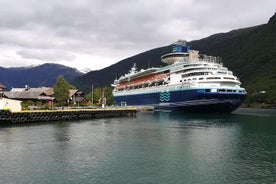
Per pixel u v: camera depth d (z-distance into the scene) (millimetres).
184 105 108188
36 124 66812
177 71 115812
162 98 122812
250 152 36219
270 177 26656
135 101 148000
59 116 78688
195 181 25516
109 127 61969
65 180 25578
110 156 33750
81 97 135250
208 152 36156
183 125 66938
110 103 149375
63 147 38531
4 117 65250
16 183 24797
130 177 26438
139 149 37656
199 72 105625
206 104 100250
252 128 61094
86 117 87250
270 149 38094
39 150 36469
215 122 74938
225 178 26328
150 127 62281
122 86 167875
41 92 111125
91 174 27219
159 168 29172
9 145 39219
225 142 43062
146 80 141250
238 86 101750
